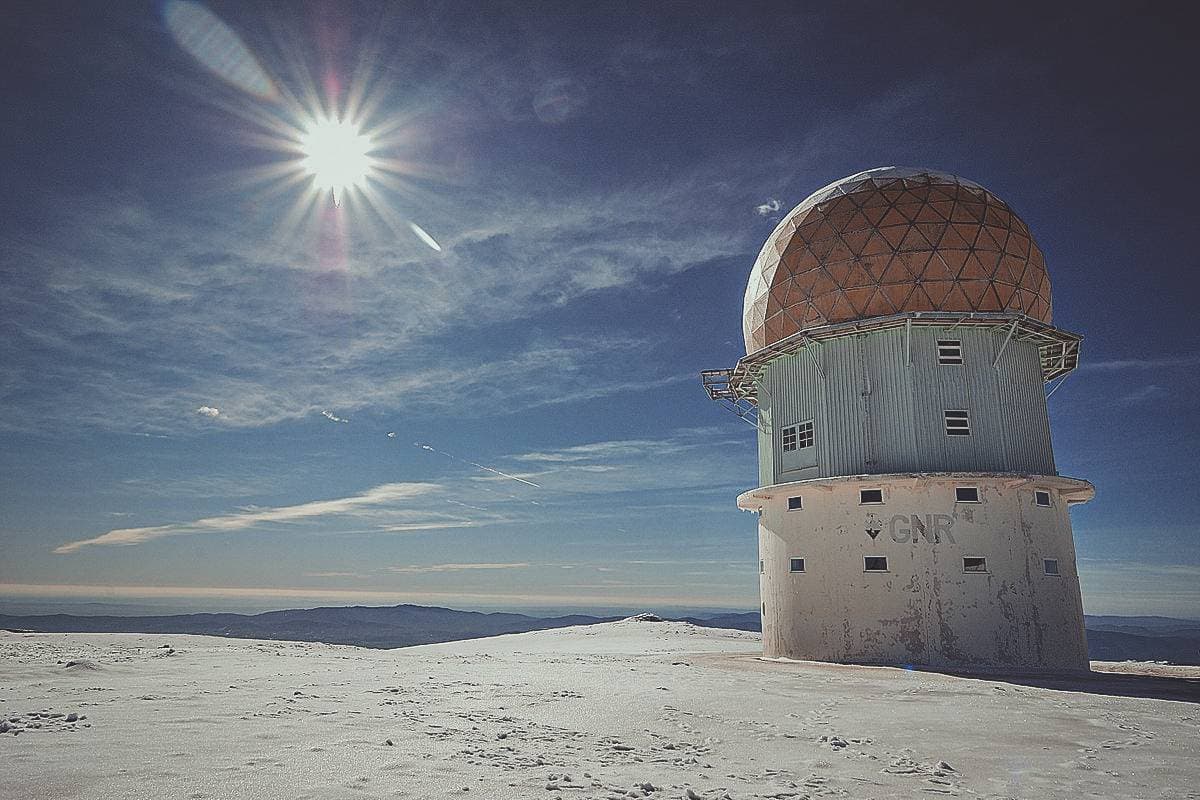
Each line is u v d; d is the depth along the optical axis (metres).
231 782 6.86
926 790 8.12
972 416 28.08
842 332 29.16
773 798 7.49
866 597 26.83
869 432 28.41
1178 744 11.08
